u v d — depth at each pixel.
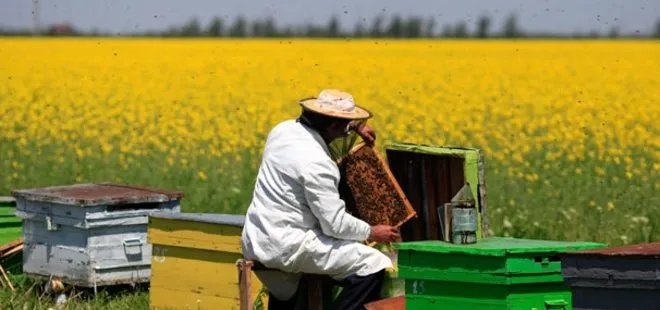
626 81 43.56
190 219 12.67
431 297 9.73
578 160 26.08
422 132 31.06
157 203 14.57
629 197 21.69
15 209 16.31
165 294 13.05
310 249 10.66
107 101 39.34
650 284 8.03
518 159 25.59
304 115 10.99
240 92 40.47
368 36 79.94
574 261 8.47
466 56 57.06
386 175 11.13
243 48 62.38
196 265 12.72
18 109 38.03
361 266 10.75
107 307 13.76
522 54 58.12
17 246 15.93
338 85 42.72
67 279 14.43
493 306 9.34
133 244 14.36
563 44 69.94
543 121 32.16
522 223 19.69
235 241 12.23
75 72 47.81
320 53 58.25
